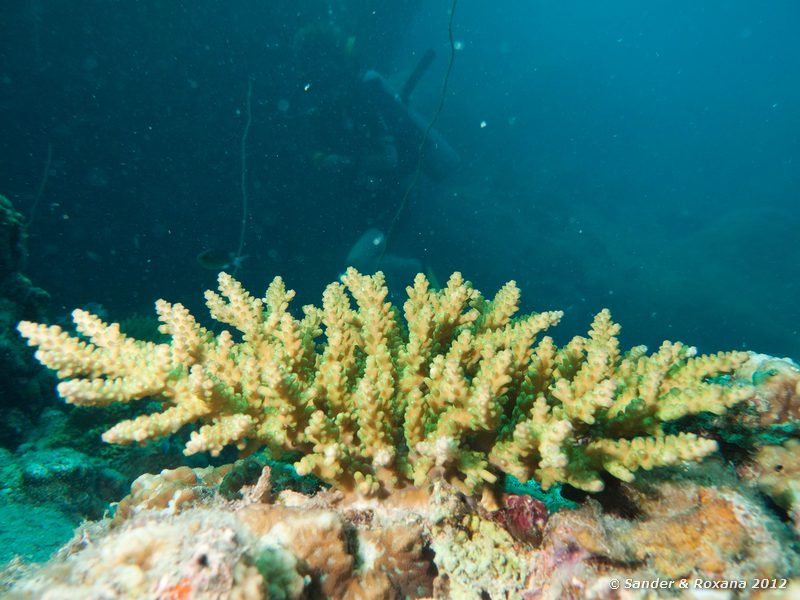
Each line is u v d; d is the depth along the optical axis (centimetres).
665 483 175
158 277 1123
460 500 188
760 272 2248
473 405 180
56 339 183
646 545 158
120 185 1095
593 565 160
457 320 238
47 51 962
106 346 200
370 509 185
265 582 120
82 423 463
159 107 1085
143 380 182
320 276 1221
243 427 165
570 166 3083
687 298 1905
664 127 5150
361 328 261
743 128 5538
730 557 148
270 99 1166
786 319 1938
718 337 1762
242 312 230
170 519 145
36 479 372
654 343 1689
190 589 111
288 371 193
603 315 252
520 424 164
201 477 235
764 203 3600
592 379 188
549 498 228
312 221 1220
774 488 192
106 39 995
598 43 8444
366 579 158
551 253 1908
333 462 173
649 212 2912
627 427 190
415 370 217
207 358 207
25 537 312
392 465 188
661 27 8856
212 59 1094
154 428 170
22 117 990
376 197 1162
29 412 492
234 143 1162
